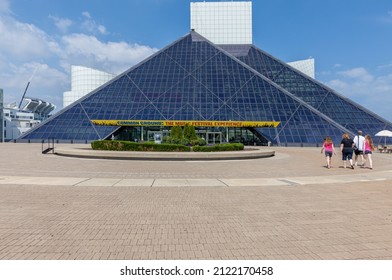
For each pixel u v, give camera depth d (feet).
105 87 164.14
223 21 248.11
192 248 15.79
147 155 63.36
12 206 23.90
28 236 17.24
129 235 17.61
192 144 88.02
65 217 21.09
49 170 46.55
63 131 143.43
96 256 14.64
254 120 146.61
